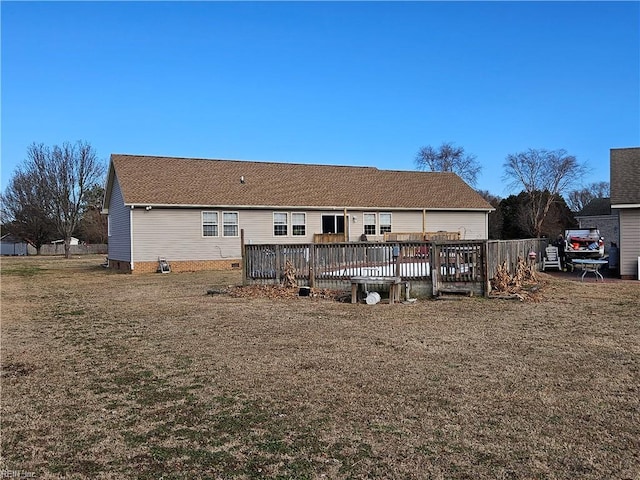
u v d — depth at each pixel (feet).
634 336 23.57
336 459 11.58
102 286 53.11
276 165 92.79
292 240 81.46
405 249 38.22
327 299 37.29
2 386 17.67
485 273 36.42
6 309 36.81
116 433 13.39
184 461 11.68
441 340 23.31
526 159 162.20
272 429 13.37
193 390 16.78
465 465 11.14
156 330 27.14
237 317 30.53
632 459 11.27
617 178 54.80
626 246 50.60
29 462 11.82
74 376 18.79
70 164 140.67
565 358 19.79
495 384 16.70
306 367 19.12
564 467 10.97
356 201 86.63
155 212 71.92
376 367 18.97
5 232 193.88
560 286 43.60
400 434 12.85
